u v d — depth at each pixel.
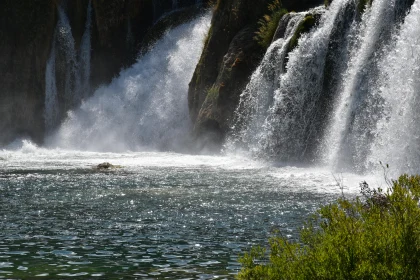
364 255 6.04
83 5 46.47
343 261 5.99
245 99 32.28
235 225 12.55
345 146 24.12
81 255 10.05
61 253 10.20
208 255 9.98
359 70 24.12
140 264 9.40
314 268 6.10
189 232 11.93
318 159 26.44
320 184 19.09
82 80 46.38
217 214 13.88
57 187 18.98
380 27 23.62
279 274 6.45
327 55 27.00
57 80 45.69
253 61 33.41
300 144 27.73
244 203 15.38
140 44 47.06
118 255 10.03
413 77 19.92
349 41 26.00
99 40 46.56
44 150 39.62
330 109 26.66
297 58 28.19
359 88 24.00
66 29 45.91
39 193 17.67
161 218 13.50
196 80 37.31
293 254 6.61
